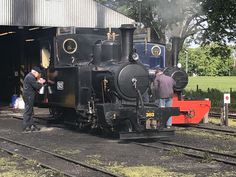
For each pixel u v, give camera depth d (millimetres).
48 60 14422
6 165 8562
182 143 11172
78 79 12523
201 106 14773
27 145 10719
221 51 27531
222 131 13438
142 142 11398
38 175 7691
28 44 17297
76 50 13367
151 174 7738
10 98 24281
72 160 8797
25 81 13469
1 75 25219
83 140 11781
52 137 12336
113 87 11484
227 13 24422
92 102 12211
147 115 10969
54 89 14094
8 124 15406
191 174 7750
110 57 12180
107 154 9719
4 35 24234
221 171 7992
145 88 11734
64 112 15055
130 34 11734
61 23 19328
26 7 18609
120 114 11141
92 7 19953
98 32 14227
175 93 14641
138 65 11648
